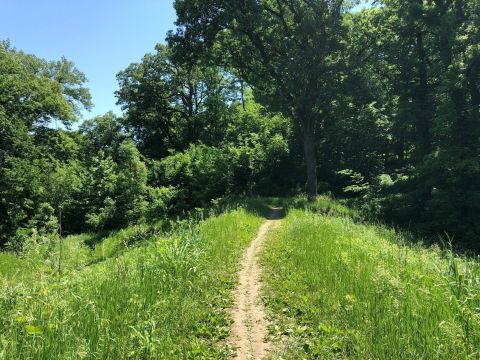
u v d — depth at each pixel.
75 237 26.97
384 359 3.84
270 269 8.43
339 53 29.81
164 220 27.67
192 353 4.48
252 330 5.37
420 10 25.97
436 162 22.78
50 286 5.05
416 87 29.16
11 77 37.94
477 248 19.80
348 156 41.97
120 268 6.79
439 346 3.61
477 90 25.11
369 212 26.23
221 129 52.41
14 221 30.80
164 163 36.50
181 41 30.52
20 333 3.93
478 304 4.33
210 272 7.78
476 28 23.28
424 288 4.99
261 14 28.98
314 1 29.20
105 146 55.91
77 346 3.77
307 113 31.48
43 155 38.97
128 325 4.62
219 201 30.25
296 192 40.50
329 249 8.90
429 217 23.97
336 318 5.24
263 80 31.33
